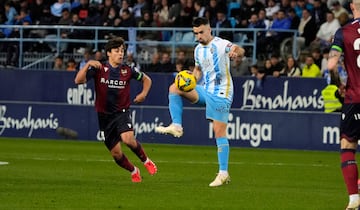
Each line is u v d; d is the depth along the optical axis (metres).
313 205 36.66
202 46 43.56
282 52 86.94
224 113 43.59
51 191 40.00
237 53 42.94
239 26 90.38
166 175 49.62
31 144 76.19
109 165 55.66
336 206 36.41
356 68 33.75
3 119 85.75
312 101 81.31
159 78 85.94
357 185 33.72
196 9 92.50
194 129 79.56
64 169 52.09
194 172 51.94
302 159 65.19
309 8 90.12
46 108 84.31
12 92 90.94
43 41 93.69
